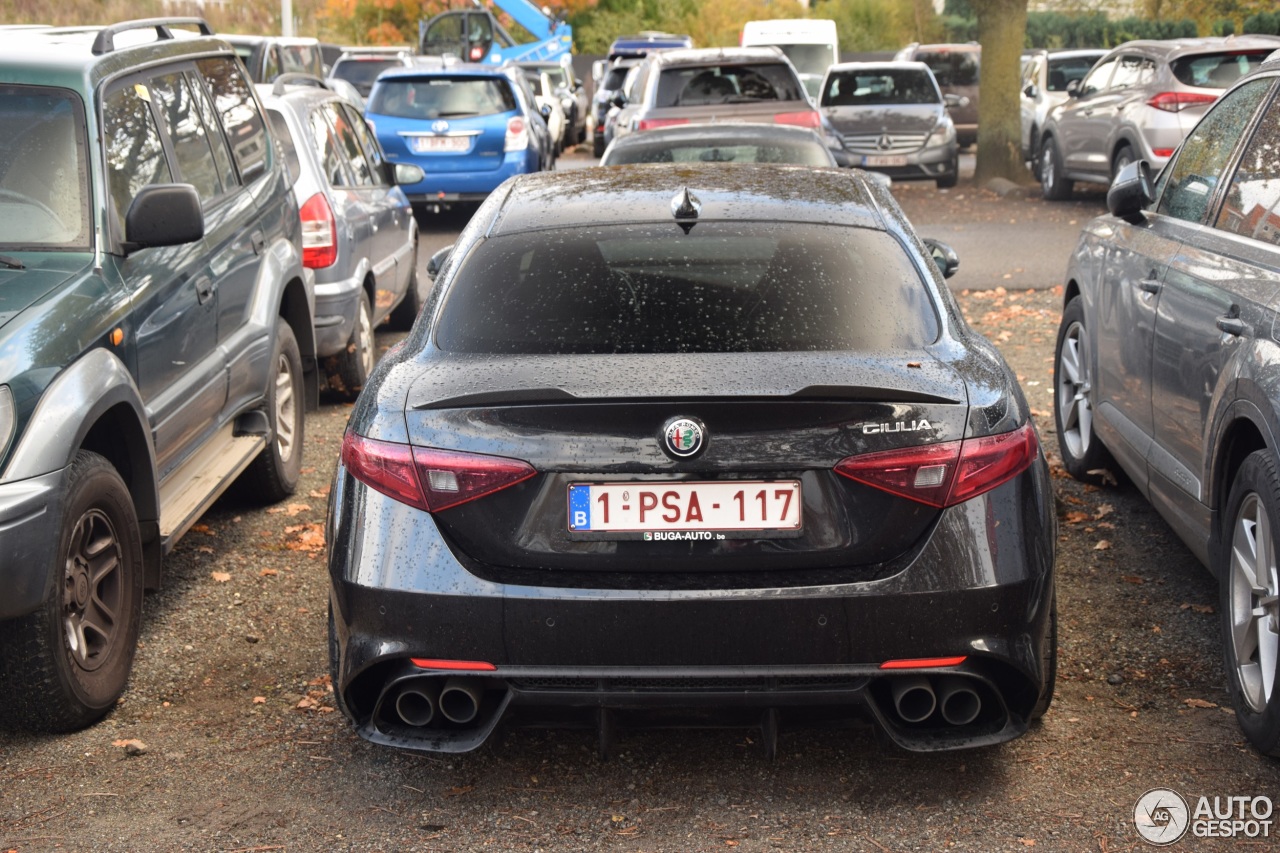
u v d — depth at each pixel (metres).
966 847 3.23
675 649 3.15
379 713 3.42
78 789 3.58
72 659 3.83
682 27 59.22
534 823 3.38
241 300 5.67
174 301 4.80
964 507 3.19
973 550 3.17
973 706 3.24
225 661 4.45
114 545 4.09
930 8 53.75
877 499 3.17
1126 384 5.29
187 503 4.84
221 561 5.44
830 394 3.16
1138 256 5.20
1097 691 4.12
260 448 5.68
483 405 3.22
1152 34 40.69
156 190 4.39
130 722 4.00
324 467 6.82
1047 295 11.27
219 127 5.91
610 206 4.11
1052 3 43.06
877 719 3.21
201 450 5.20
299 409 6.50
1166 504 4.76
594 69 40.88
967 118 27.58
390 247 9.09
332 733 3.91
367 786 3.58
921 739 3.27
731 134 9.40
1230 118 4.90
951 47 28.36
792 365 3.30
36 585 3.61
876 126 19.06
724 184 4.32
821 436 3.15
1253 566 3.74
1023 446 3.30
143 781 3.62
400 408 3.30
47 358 3.83
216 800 3.51
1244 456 4.00
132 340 4.38
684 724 3.29
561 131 28.58
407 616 3.21
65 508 3.73
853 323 3.53
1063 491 6.18
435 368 3.42
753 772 3.63
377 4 49.91
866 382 3.24
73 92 4.63
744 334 3.47
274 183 6.37
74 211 4.41
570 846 3.26
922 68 20.16
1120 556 5.32
